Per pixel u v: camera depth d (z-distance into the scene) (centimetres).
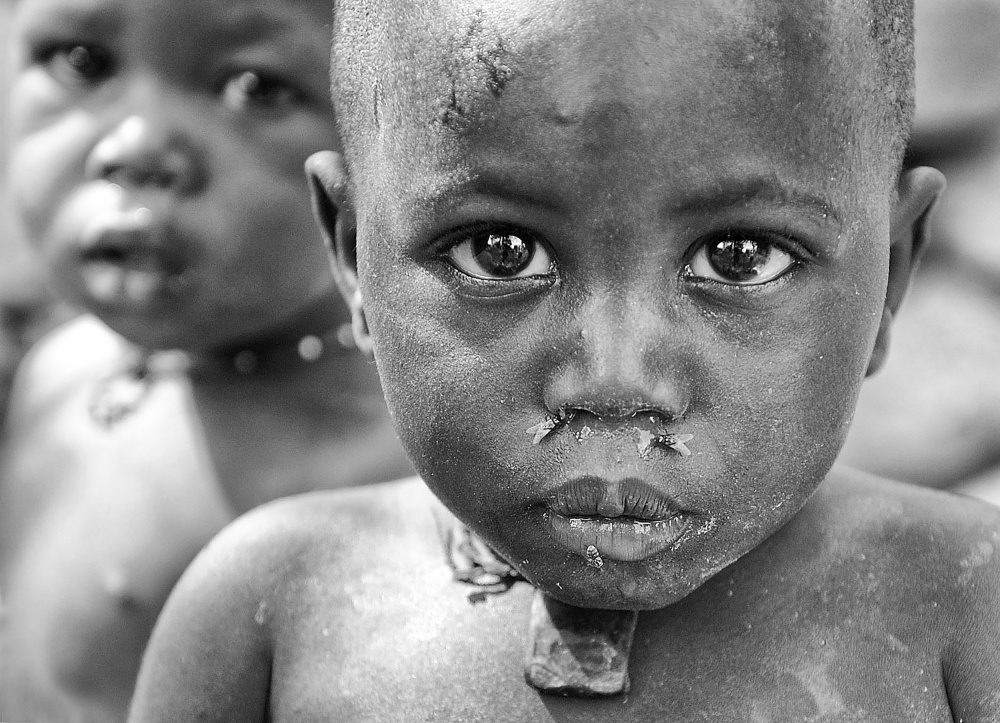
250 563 51
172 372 73
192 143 63
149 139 63
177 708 50
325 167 50
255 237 64
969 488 115
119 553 71
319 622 49
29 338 92
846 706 46
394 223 43
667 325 41
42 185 65
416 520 50
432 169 42
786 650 46
